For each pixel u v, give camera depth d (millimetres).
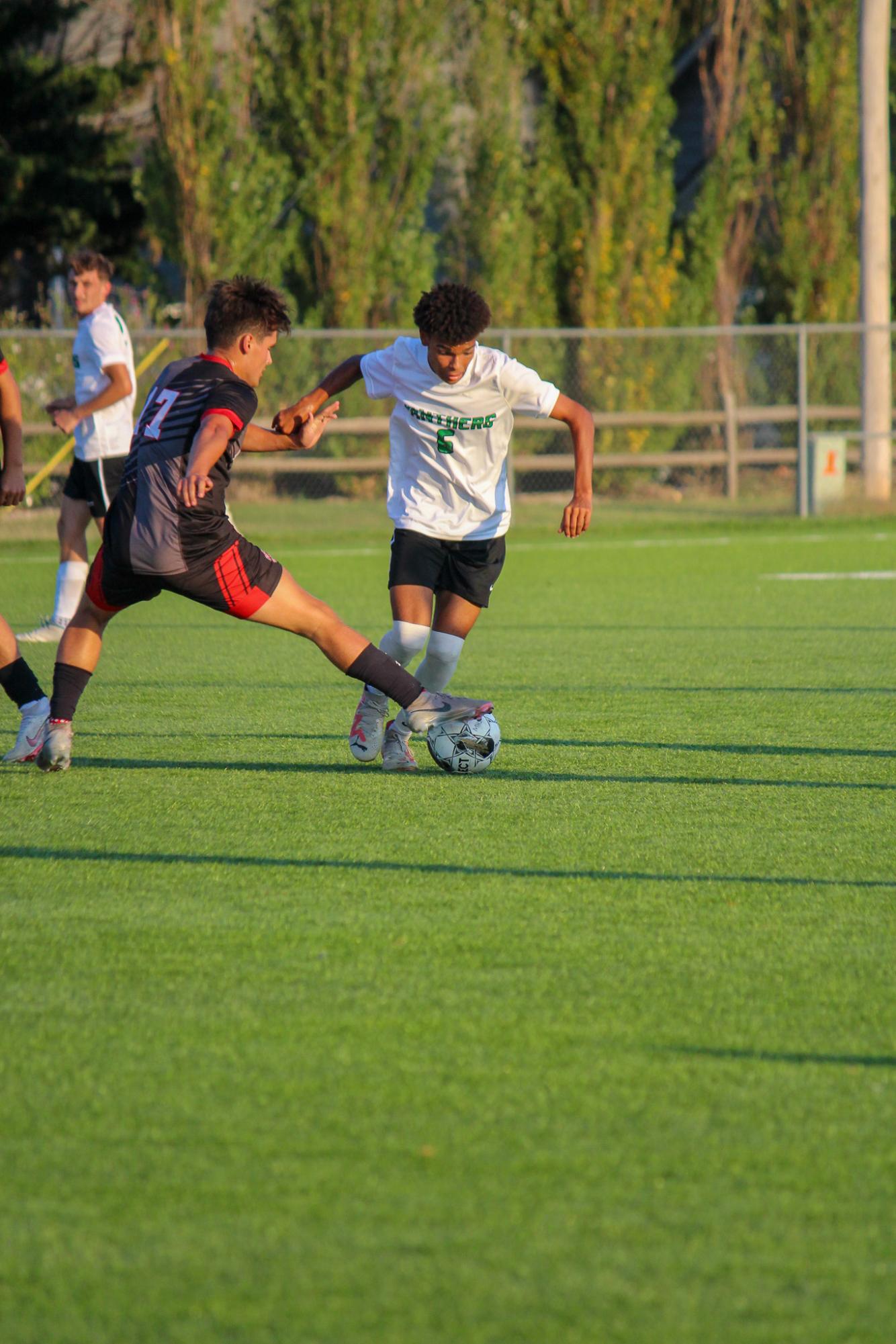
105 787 19719
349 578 47406
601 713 25141
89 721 24656
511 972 12688
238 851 16516
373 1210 8836
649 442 75750
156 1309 7918
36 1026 11555
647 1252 8414
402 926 13891
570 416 19969
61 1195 9031
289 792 19453
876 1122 9953
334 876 15555
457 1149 9562
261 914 14258
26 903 14609
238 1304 7949
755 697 26656
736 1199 8969
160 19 68750
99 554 19688
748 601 41250
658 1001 12047
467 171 75938
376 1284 8117
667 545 58594
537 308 76812
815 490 68188
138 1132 9805
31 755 20859
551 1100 10242
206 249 69562
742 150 80062
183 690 27766
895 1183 9172
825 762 21281
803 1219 8766
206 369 18438
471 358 19656
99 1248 8484
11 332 54156
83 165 74500
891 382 71188
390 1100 10250
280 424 20359
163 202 70062
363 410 70688
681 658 31312
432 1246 8477
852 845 16828
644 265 77188
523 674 29266
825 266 81625
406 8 72188
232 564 19078
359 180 72438
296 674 29688
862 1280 8164
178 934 13688
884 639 34000
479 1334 7688
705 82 81000
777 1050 11086
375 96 72812
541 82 80562
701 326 79750
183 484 17359
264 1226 8672
